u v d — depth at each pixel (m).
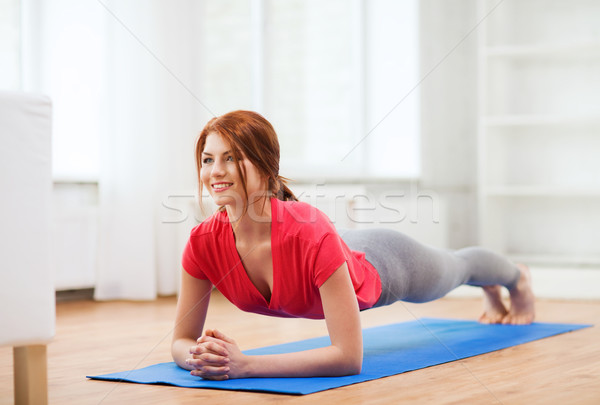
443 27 4.94
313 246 1.60
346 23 4.91
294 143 4.73
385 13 4.88
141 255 3.72
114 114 3.74
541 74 4.80
